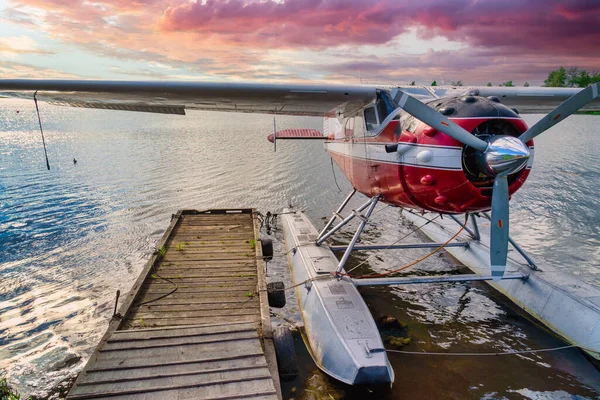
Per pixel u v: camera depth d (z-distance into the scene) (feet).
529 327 19.71
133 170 58.18
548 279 20.31
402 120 17.30
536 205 41.93
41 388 15.49
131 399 10.43
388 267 27.58
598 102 23.04
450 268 27.25
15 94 21.66
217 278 19.13
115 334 13.34
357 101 20.03
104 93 20.26
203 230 27.02
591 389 15.24
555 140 95.81
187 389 10.87
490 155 13.93
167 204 41.55
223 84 19.02
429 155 15.40
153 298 17.01
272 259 28.50
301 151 79.05
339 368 14.65
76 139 96.84
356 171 22.20
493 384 15.43
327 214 40.01
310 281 19.60
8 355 17.54
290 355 15.23
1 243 30.48
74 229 33.71
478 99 15.10
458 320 20.43
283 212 34.06
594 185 49.98
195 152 76.33
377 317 20.74
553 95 22.36
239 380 11.25
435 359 17.06
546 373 16.17
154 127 134.10
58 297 22.74
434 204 16.79
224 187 49.11
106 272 25.91
